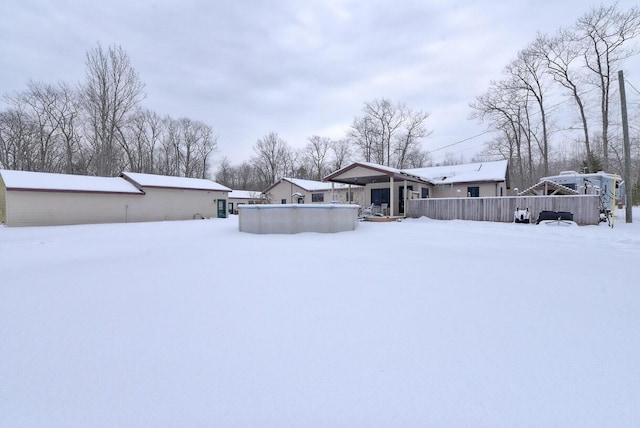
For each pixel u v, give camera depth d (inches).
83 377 84.5
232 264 218.5
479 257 244.1
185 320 121.7
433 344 102.1
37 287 165.0
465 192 844.0
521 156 1298.0
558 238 369.1
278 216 421.1
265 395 76.7
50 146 1275.8
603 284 169.6
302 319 122.3
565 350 98.3
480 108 1272.1
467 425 66.6
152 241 348.8
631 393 76.9
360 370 87.2
